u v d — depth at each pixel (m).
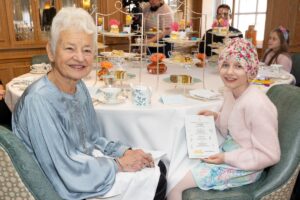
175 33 1.96
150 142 1.43
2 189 0.92
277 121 1.26
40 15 3.22
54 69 1.10
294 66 2.93
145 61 2.56
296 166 1.18
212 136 1.40
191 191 1.25
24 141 1.02
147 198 1.16
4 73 3.15
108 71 1.92
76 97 1.16
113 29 2.04
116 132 1.45
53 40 1.05
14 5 3.06
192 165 1.37
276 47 2.73
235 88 1.33
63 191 1.04
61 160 1.03
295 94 1.36
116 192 1.09
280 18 3.85
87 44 1.07
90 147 1.26
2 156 0.87
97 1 3.40
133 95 1.47
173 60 1.91
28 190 0.91
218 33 2.32
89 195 1.06
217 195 1.20
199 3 4.50
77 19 1.04
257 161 1.21
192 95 1.58
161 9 2.93
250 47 1.29
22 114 1.01
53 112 1.03
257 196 1.19
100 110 1.42
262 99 1.25
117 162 1.17
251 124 1.24
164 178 1.28
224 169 1.27
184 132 1.44
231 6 4.60
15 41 3.12
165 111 1.40
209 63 2.50
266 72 2.21
